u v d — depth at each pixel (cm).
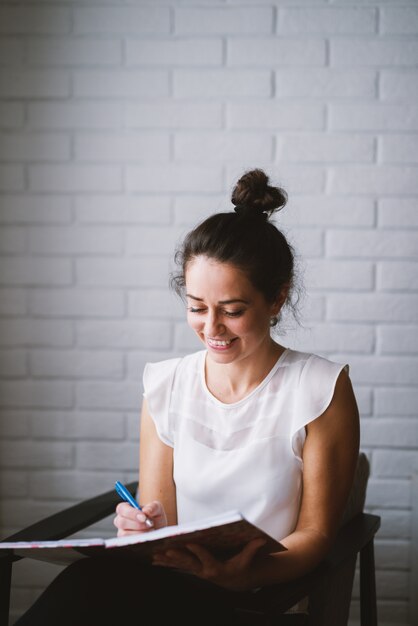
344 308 210
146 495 147
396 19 204
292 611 147
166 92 208
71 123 209
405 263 208
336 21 204
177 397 147
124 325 213
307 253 209
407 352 210
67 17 207
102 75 208
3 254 212
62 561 129
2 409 216
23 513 217
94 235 211
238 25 206
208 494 138
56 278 212
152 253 211
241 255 129
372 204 207
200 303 132
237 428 139
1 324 214
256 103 207
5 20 207
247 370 141
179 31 207
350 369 211
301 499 139
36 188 211
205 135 208
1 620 133
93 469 216
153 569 124
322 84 206
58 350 214
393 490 213
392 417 212
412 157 206
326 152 207
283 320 205
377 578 214
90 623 111
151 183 210
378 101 206
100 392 214
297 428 135
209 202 209
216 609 116
